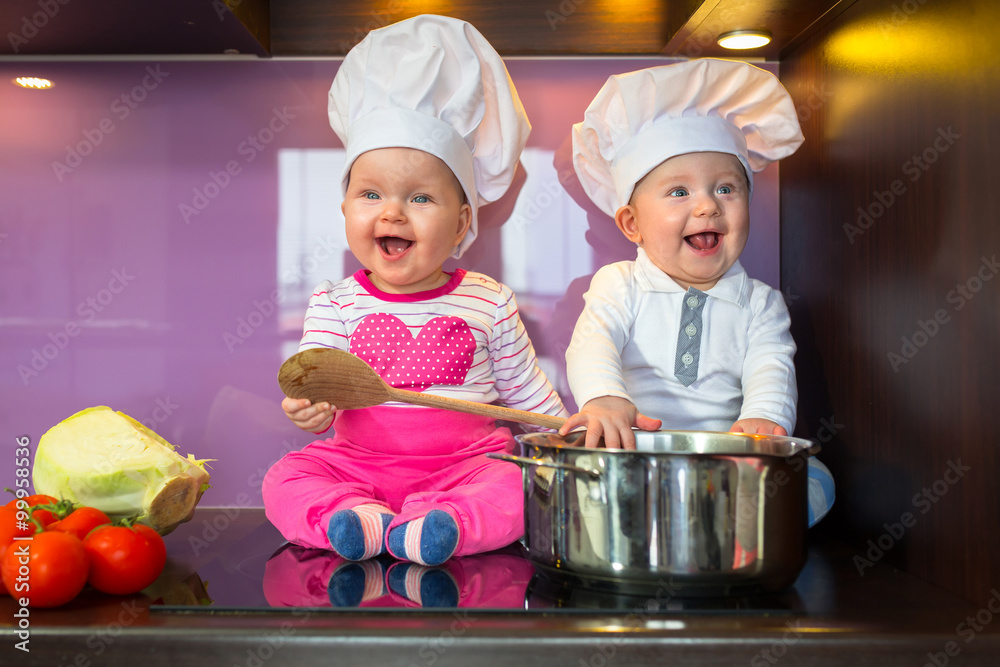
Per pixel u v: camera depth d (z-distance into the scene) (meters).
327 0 1.20
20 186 1.21
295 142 1.22
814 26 1.12
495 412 0.92
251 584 0.81
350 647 0.66
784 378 1.08
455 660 0.65
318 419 0.94
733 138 1.08
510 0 1.21
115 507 0.94
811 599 0.76
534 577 0.83
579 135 1.18
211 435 1.22
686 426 1.11
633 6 1.21
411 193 1.06
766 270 1.26
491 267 1.24
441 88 1.07
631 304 1.12
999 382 0.71
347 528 0.86
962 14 0.77
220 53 1.21
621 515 0.74
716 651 0.65
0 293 1.20
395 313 1.09
